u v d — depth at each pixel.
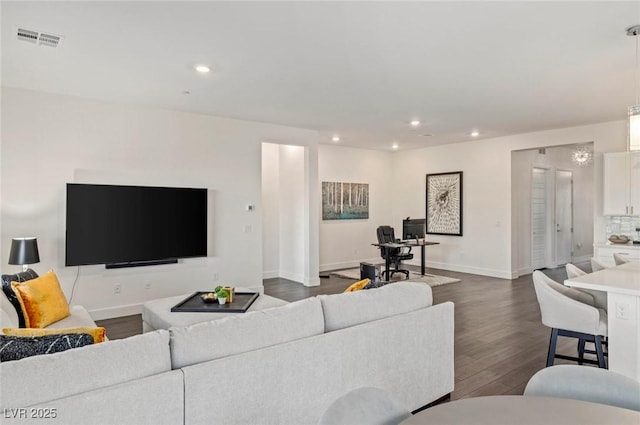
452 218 8.18
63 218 4.47
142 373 1.58
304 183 6.72
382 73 3.72
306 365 2.02
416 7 2.48
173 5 2.45
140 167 4.95
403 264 9.12
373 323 2.31
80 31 2.81
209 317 3.31
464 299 5.70
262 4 2.44
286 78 3.86
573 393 1.38
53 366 1.42
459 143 8.05
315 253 6.76
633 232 5.77
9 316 2.57
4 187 4.15
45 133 4.36
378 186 9.20
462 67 3.57
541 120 5.81
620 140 5.82
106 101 4.70
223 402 1.74
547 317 2.86
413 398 2.49
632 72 3.71
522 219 7.73
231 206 5.71
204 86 4.12
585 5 2.46
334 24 2.71
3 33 2.84
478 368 3.26
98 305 4.70
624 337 2.42
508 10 2.53
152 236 4.98
